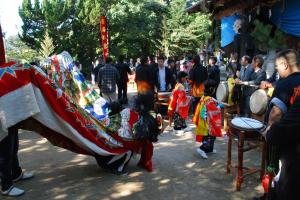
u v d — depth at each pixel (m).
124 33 30.39
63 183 4.81
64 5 28.97
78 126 4.66
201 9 11.45
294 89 3.11
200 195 4.43
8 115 4.11
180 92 7.61
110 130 5.08
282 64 3.28
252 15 9.85
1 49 5.27
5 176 4.33
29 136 7.36
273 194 3.21
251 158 5.86
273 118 3.20
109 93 9.82
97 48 29.95
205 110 5.69
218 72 9.88
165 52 29.78
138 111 5.22
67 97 4.69
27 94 4.26
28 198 4.33
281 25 8.76
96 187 4.68
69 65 6.51
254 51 10.19
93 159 5.84
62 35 28.98
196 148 6.49
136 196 4.40
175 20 30.42
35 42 29.31
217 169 5.35
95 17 28.69
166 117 8.95
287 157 2.69
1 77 4.16
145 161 5.32
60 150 6.34
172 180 4.93
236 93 7.46
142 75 8.73
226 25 11.86
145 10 30.30
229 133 5.03
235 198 4.34
